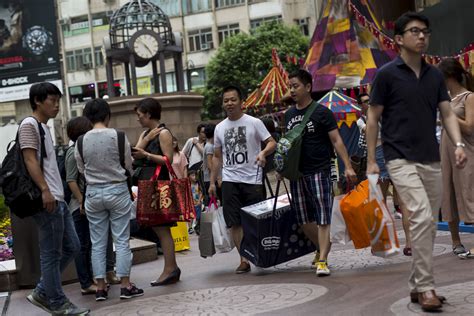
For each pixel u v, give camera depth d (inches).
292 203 338.0
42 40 1827.0
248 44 2121.1
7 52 1833.2
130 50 1041.5
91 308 305.6
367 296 264.4
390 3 998.4
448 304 233.8
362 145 465.1
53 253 276.8
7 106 2178.9
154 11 1159.6
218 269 383.9
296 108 335.9
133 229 502.0
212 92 2135.8
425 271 229.1
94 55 2765.7
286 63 2066.9
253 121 357.7
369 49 823.1
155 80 1084.5
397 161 233.9
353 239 278.2
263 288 303.7
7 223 602.5
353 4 836.0
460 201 326.6
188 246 504.7
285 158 327.3
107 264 371.9
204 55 2645.2
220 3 2630.4
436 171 236.5
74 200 347.3
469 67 644.7
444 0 818.2
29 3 1819.6
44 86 275.9
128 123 1008.9
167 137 345.7
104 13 2751.0
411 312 228.8
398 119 235.0
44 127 275.0
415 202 229.6
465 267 301.9
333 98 695.1
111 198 315.9
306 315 243.6
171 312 272.8
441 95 239.9
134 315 275.7
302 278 320.5
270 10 2581.2
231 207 359.6
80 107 2790.4
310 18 2571.4
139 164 349.4
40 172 266.7
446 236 406.0
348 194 278.8
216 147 368.2
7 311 328.8
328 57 836.0
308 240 351.9
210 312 264.8
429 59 734.5
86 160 317.4
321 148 328.2
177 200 341.7
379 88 237.8
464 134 325.7
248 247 349.7
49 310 283.3
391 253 255.6
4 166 267.3
